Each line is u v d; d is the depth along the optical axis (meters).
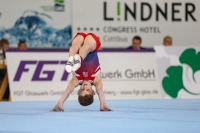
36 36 24.05
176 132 7.89
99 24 24.44
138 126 8.85
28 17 23.91
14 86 18.69
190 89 19.81
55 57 19.06
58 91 18.91
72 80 12.39
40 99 18.77
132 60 19.48
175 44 25.06
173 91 19.66
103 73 19.12
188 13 25.03
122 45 24.66
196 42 25.31
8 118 10.48
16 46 23.89
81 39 12.45
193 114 11.56
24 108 13.66
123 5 24.50
